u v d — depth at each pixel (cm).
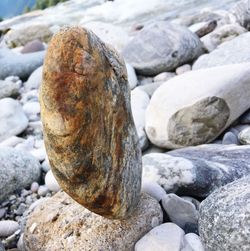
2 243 54
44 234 48
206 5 183
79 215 48
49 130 36
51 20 229
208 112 70
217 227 39
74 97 36
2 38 206
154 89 92
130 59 108
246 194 39
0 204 66
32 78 121
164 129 71
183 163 55
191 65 106
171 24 110
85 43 37
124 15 204
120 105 42
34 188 69
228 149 64
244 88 73
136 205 47
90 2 261
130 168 44
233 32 112
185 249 43
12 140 85
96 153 38
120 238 44
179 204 49
